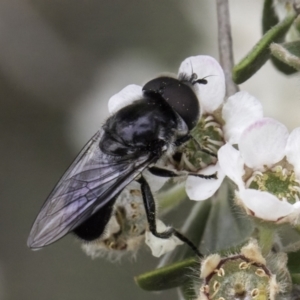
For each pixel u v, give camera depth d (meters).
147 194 0.08
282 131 0.08
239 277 0.08
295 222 0.08
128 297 0.11
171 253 0.08
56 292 0.11
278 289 0.08
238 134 0.08
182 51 0.11
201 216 0.09
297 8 0.09
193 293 0.08
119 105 0.08
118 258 0.09
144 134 0.08
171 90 0.08
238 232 0.08
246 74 0.08
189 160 0.08
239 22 0.11
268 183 0.08
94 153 0.08
